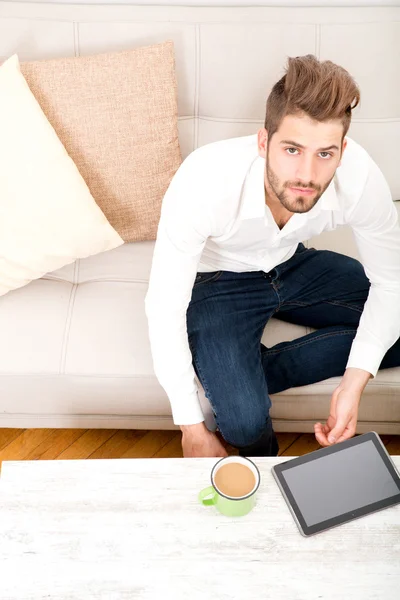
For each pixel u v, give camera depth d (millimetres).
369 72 1695
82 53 1687
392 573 1071
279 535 1111
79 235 1567
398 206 1825
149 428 1657
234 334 1470
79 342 1499
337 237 1777
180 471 1192
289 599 1042
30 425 1646
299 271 1584
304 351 1513
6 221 1526
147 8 1696
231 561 1081
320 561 1083
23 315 1532
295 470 1181
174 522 1124
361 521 1128
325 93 1070
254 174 1298
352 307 1579
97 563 1070
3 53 1676
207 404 1511
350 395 1377
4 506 1133
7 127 1524
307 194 1177
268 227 1380
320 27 1673
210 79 1697
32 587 1040
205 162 1315
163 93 1618
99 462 1197
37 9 1682
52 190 1543
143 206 1684
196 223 1293
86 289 1603
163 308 1318
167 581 1055
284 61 1679
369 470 1185
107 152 1625
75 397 1533
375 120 1749
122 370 1485
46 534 1102
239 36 1666
